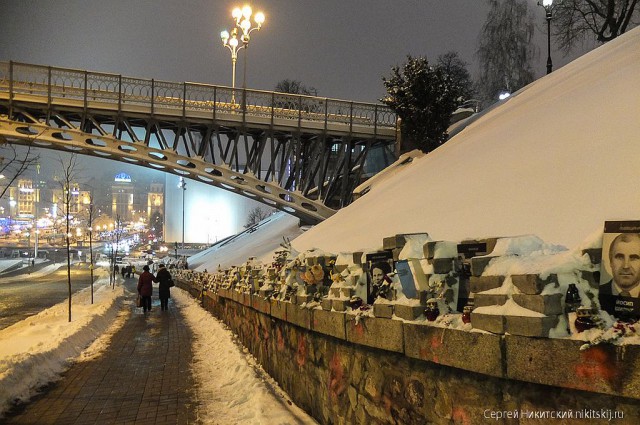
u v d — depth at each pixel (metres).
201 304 20.59
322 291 5.61
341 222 12.50
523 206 5.33
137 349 10.77
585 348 2.33
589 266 2.61
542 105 9.83
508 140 8.75
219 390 7.09
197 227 97.00
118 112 27.45
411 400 3.61
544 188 5.48
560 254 2.76
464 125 24.00
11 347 9.85
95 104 27.30
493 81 33.22
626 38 11.91
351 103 29.78
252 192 29.09
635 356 2.17
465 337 2.97
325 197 30.30
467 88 36.75
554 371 2.46
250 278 9.35
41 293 30.34
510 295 2.76
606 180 4.68
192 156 28.58
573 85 9.98
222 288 13.41
